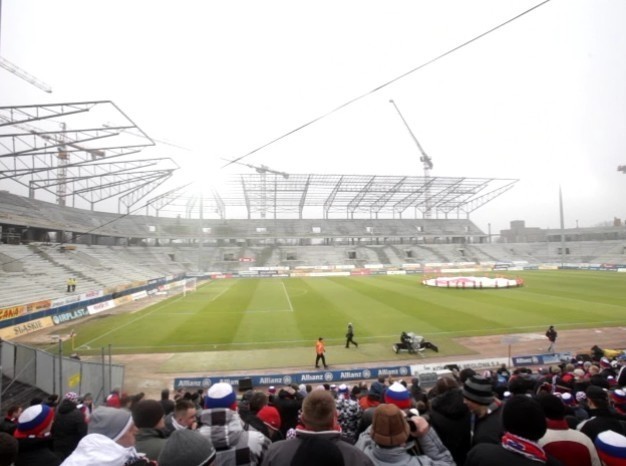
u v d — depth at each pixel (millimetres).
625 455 3674
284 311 34000
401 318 29750
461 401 4754
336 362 19891
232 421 3984
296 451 3082
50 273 39969
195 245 87188
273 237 89438
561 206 84312
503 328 26141
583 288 45781
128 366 19812
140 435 4480
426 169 134625
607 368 12664
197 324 29281
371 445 3789
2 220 41250
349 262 85625
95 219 66000
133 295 44500
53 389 13680
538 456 3055
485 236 103250
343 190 79938
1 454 3539
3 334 25578
